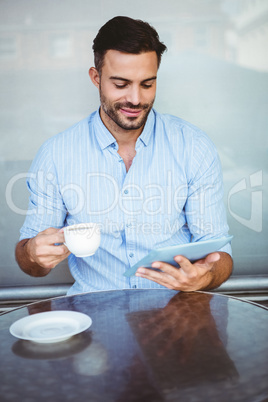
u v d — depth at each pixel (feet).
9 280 7.93
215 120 7.64
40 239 4.28
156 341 3.28
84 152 5.51
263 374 2.80
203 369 2.87
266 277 7.94
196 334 3.39
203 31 7.41
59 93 7.51
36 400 2.59
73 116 7.59
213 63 7.48
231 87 7.56
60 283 7.95
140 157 5.48
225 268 4.91
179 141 5.57
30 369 2.93
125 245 5.53
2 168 7.67
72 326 3.47
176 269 4.07
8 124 7.55
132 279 5.42
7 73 7.43
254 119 7.66
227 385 2.69
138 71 4.63
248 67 7.52
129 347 3.19
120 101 4.84
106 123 5.44
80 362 3.00
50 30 7.35
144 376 2.80
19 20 7.32
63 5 7.30
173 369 2.88
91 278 5.62
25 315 3.89
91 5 7.31
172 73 7.49
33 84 7.47
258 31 7.44
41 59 7.42
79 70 7.47
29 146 7.63
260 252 8.04
